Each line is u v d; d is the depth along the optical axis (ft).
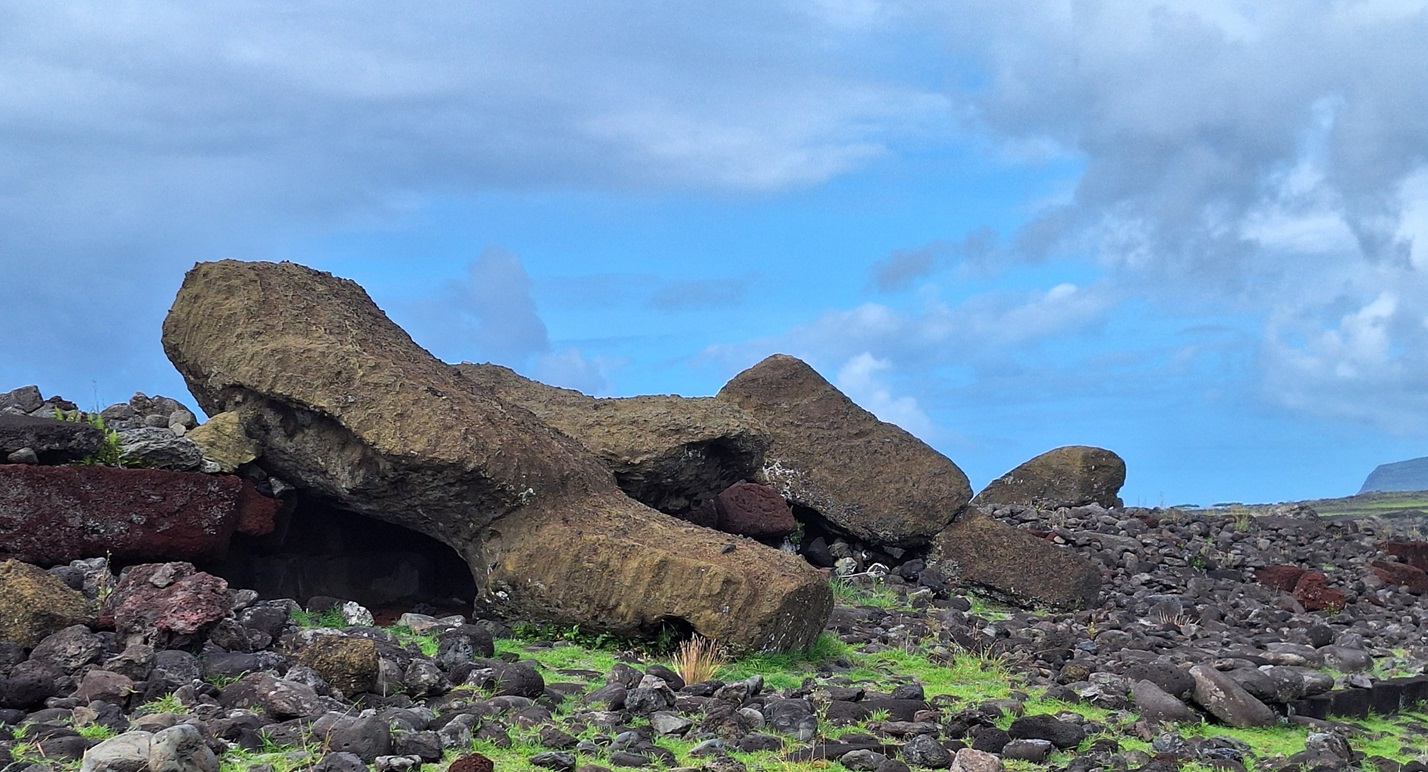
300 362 32.32
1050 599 44.91
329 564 35.78
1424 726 30.73
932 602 42.93
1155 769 22.66
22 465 29.43
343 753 19.21
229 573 33.09
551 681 26.43
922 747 22.16
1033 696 28.86
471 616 34.99
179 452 31.68
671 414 40.96
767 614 29.40
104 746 17.88
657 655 30.30
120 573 30.42
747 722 23.71
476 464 31.17
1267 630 42.19
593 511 32.86
